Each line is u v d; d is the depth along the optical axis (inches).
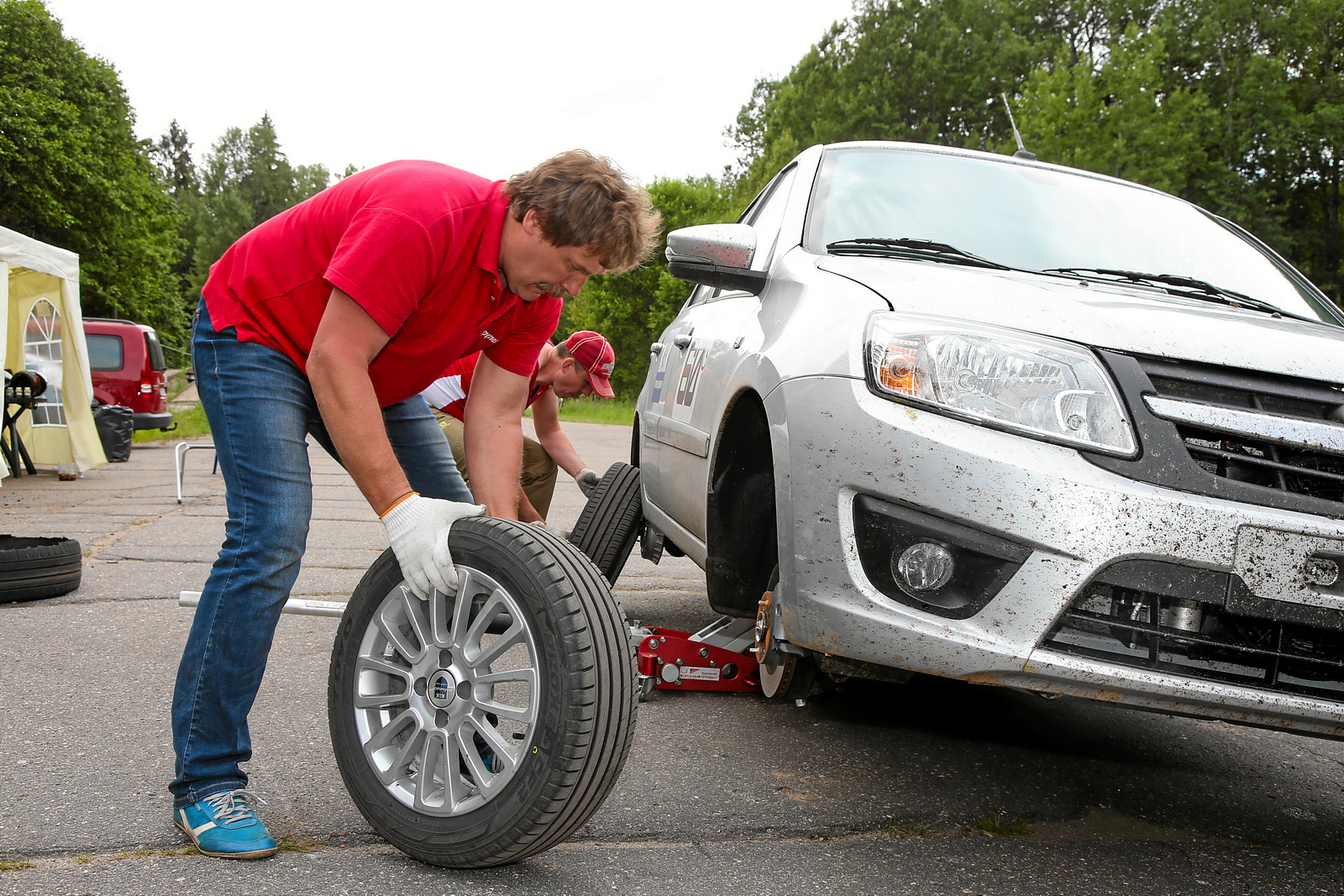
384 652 77.5
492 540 70.2
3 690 112.9
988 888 75.3
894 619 78.7
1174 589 74.2
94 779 87.4
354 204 75.3
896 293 89.3
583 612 67.3
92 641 135.8
